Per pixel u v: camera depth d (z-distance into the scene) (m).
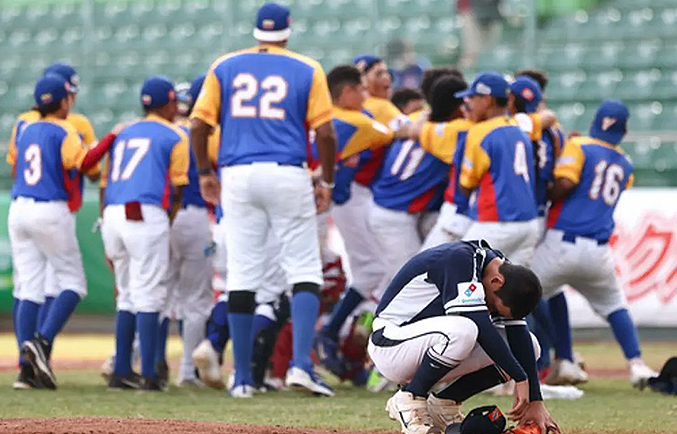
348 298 27.70
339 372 27.39
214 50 56.25
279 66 23.22
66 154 26.19
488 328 15.09
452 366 15.40
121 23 58.03
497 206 23.72
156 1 58.97
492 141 23.72
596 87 50.50
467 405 22.33
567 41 51.81
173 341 44.75
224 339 25.92
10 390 25.39
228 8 52.00
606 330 42.81
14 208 26.62
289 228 23.14
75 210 26.78
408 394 15.71
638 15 52.44
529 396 15.40
